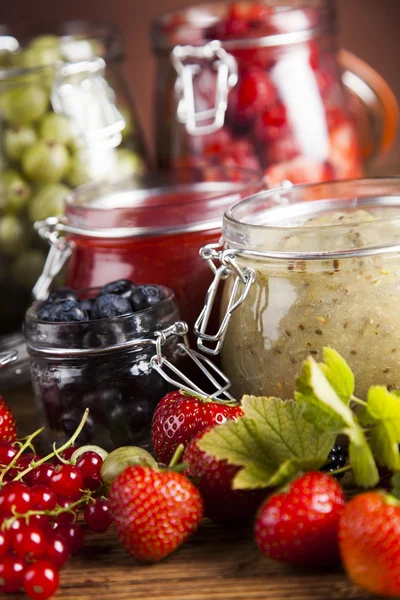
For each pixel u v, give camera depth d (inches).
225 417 23.0
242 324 24.1
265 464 21.7
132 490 21.1
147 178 29.2
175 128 31.5
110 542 22.4
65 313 24.4
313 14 30.8
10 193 29.4
